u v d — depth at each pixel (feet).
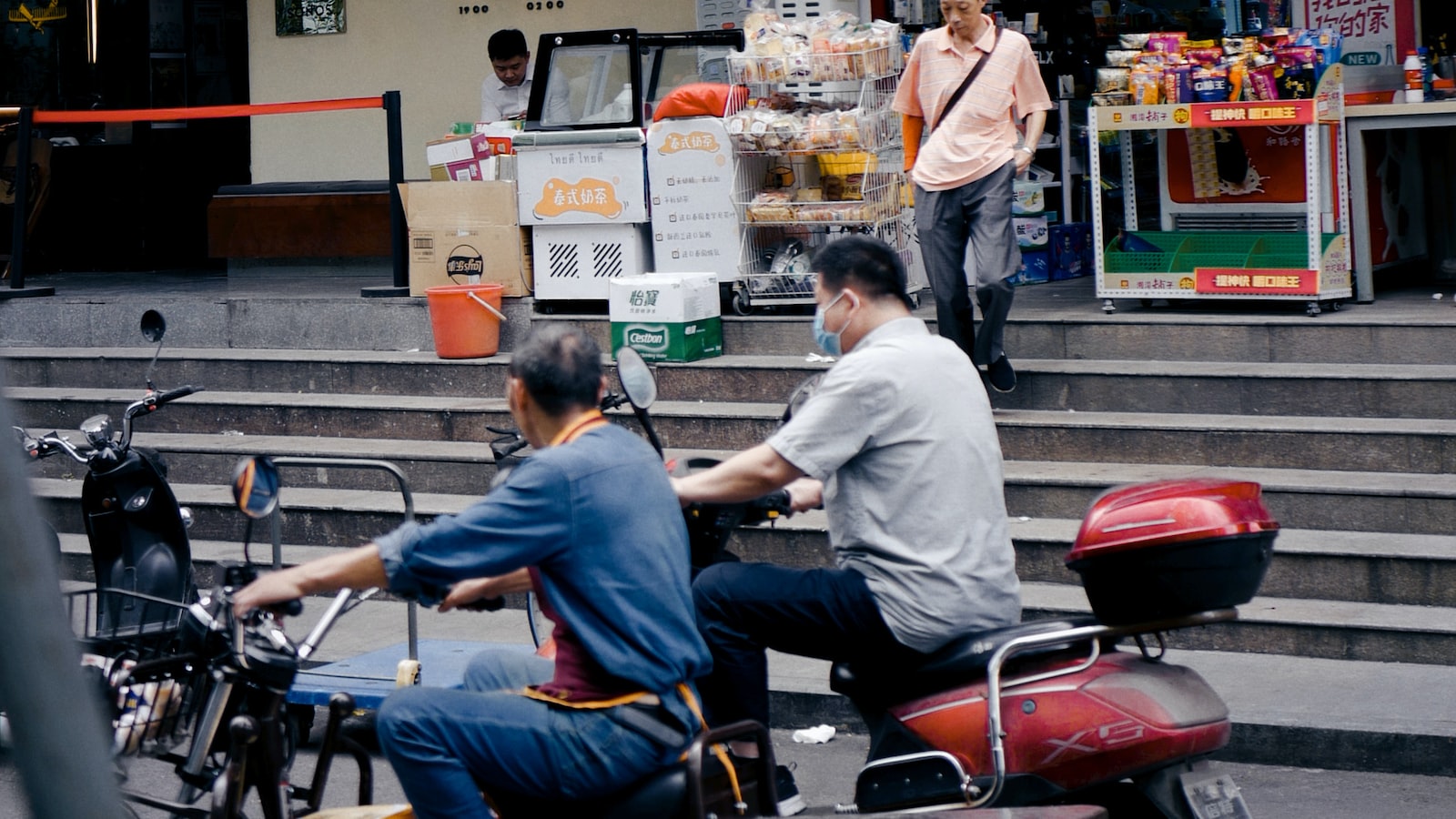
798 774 17.28
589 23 36.45
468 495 25.29
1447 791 15.90
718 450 25.11
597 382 11.30
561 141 28.09
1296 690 17.75
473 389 27.89
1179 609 11.77
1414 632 18.35
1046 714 11.99
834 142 26.48
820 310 13.30
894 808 12.72
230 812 11.38
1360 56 29.89
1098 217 25.84
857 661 13.00
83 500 17.88
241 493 11.48
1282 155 26.63
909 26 32.73
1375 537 20.22
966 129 23.53
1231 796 12.10
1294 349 24.09
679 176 27.68
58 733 5.10
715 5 34.12
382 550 10.68
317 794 12.88
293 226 35.47
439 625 22.11
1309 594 19.81
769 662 19.94
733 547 22.35
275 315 30.55
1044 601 20.06
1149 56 26.11
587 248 28.30
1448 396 22.11
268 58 39.47
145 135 42.91
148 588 17.60
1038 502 22.13
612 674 10.66
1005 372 24.12
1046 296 29.17
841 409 12.47
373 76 38.63
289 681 11.90
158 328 17.53
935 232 23.88
